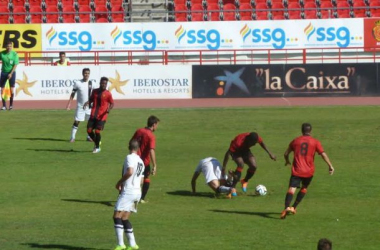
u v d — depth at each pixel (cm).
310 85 8681
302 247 3362
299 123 6869
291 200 3906
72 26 9762
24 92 8675
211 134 6400
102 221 3856
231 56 9806
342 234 3591
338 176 4897
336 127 6656
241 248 3356
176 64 9131
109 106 5628
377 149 5766
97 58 9706
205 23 9800
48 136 6334
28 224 3800
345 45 9800
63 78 8688
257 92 8681
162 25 9788
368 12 10550
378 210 4056
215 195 4428
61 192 4500
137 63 9519
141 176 3309
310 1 10681
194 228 3706
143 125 6800
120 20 10556
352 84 8681
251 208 4122
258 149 5819
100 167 5181
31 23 10100
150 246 3391
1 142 6059
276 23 9788
